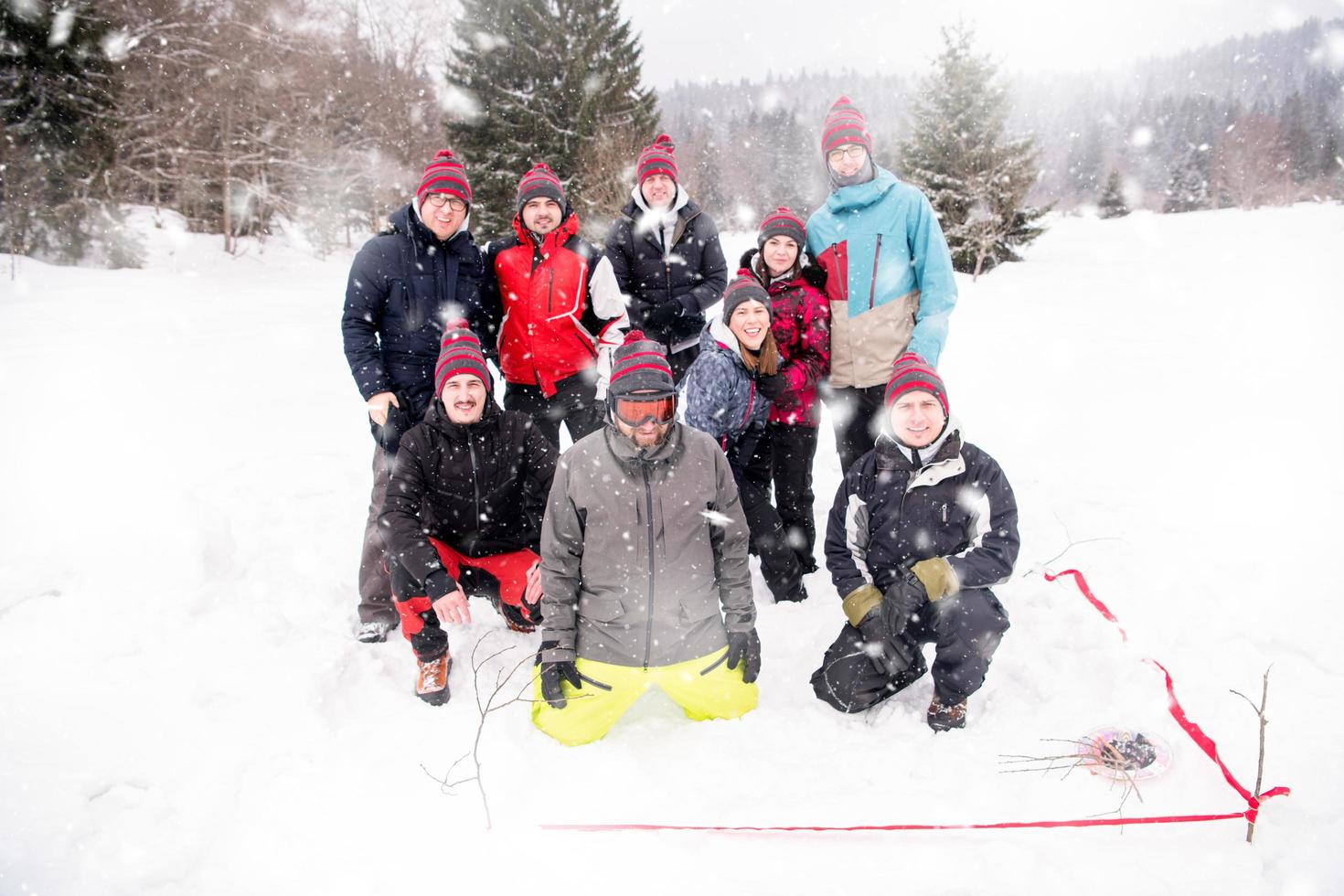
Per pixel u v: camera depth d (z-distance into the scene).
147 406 6.95
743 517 2.64
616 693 2.54
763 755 2.46
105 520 4.10
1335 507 3.87
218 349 10.21
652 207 3.93
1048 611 3.08
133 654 2.91
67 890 1.96
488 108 25.53
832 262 3.34
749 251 3.54
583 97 24.41
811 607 3.33
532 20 24.59
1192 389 6.49
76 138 18.50
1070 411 5.98
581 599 2.63
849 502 2.74
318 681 2.77
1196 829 2.04
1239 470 4.46
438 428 2.87
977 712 2.65
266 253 25.09
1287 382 6.53
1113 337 9.19
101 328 11.88
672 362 4.09
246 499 4.46
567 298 3.52
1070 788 2.22
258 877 2.02
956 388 7.08
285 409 6.91
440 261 3.13
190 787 2.27
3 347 10.06
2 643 2.96
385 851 2.08
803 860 2.03
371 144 29.84
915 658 2.75
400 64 30.69
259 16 23.67
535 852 2.07
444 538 3.03
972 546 2.60
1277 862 1.94
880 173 3.33
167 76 21.97
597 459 2.52
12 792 2.24
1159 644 2.83
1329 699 2.48
